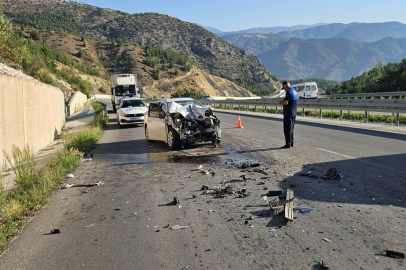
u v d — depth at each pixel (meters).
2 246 4.83
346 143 12.07
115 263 4.19
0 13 28.92
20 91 12.25
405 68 54.09
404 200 5.87
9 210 6.02
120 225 5.43
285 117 11.55
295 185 7.04
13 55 30.62
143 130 20.61
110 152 13.00
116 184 8.07
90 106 54.50
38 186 7.68
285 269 3.84
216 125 12.48
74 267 4.14
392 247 4.23
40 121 15.55
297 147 11.67
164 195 6.93
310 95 45.66
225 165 9.44
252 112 33.34
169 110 13.16
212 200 6.41
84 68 142.12
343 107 21.55
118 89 36.41
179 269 3.96
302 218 5.28
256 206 5.93
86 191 7.57
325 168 8.45
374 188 6.61
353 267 3.81
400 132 14.32
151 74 196.62
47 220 5.85
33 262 4.33
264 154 10.70
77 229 5.37
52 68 70.25
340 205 5.75
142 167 9.86
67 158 10.64
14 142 11.43
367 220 5.07
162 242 4.71
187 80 194.50
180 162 10.24
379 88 54.62
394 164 8.53
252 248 4.39
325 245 4.36
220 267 3.96
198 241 4.68
